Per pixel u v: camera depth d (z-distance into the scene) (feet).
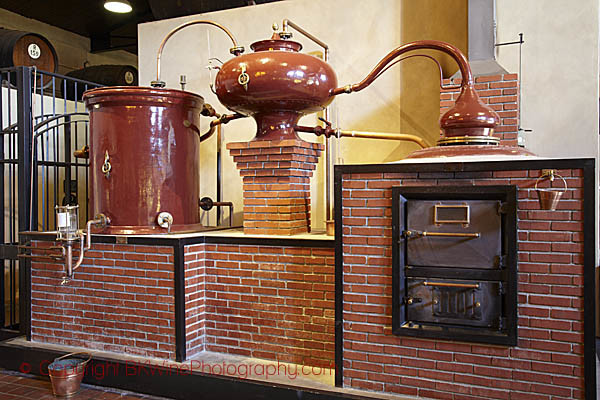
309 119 16.67
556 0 13.62
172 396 11.45
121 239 12.57
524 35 13.83
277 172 12.45
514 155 9.64
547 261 8.91
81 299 13.21
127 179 13.14
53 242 13.64
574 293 8.79
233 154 12.87
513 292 9.04
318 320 11.47
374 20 15.96
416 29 15.43
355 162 16.14
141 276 12.36
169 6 19.47
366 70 16.06
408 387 9.87
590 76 13.42
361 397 9.84
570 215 8.77
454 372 9.55
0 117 16.12
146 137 13.16
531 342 9.05
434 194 9.45
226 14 18.02
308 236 12.02
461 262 9.36
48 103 22.54
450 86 13.39
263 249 11.98
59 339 13.56
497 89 13.03
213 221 18.38
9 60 21.72
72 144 23.27
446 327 9.52
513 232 9.00
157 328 12.20
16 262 20.71
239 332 12.28
